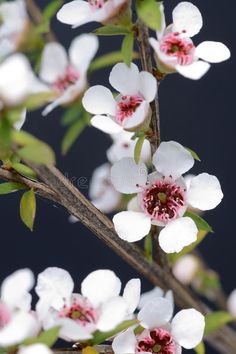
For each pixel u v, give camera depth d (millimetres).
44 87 136
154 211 154
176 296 174
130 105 152
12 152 145
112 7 147
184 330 150
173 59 149
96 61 155
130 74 151
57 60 146
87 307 144
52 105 146
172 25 154
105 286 146
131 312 147
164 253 167
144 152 174
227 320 172
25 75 131
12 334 132
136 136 153
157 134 154
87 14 151
